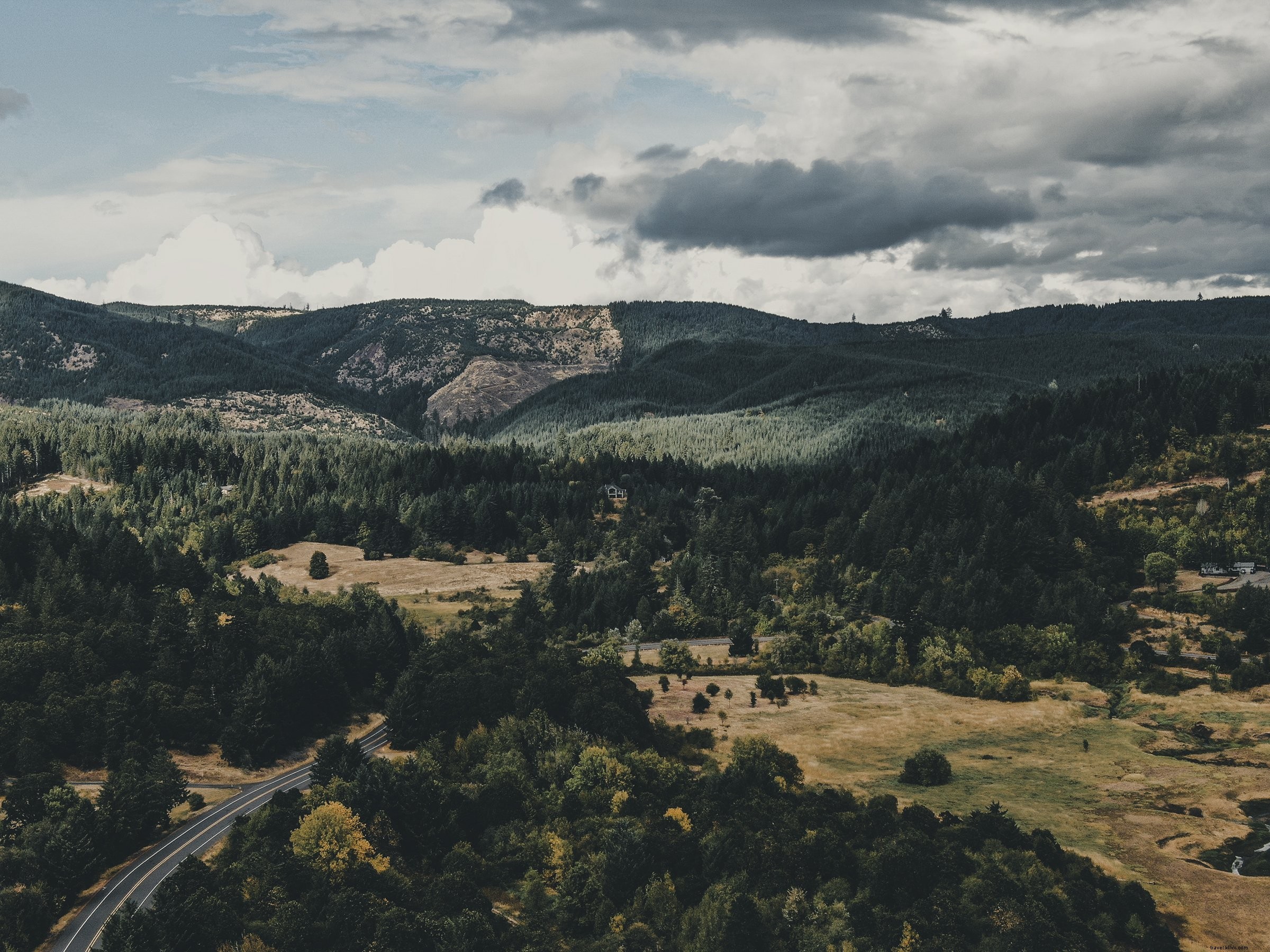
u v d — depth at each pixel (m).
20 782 131.75
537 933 111.75
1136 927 112.94
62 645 164.25
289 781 147.50
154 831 129.50
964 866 122.56
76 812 121.38
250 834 122.25
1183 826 143.12
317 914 106.50
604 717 162.75
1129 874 127.81
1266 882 125.75
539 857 124.44
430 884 116.00
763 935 109.56
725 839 124.06
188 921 100.19
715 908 111.12
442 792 132.88
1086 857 131.00
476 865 122.25
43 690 153.62
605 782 141.00
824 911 111.75
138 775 136.88
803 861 120.75
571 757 146.00
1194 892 123.50
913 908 112.81
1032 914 110.62
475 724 162.12
